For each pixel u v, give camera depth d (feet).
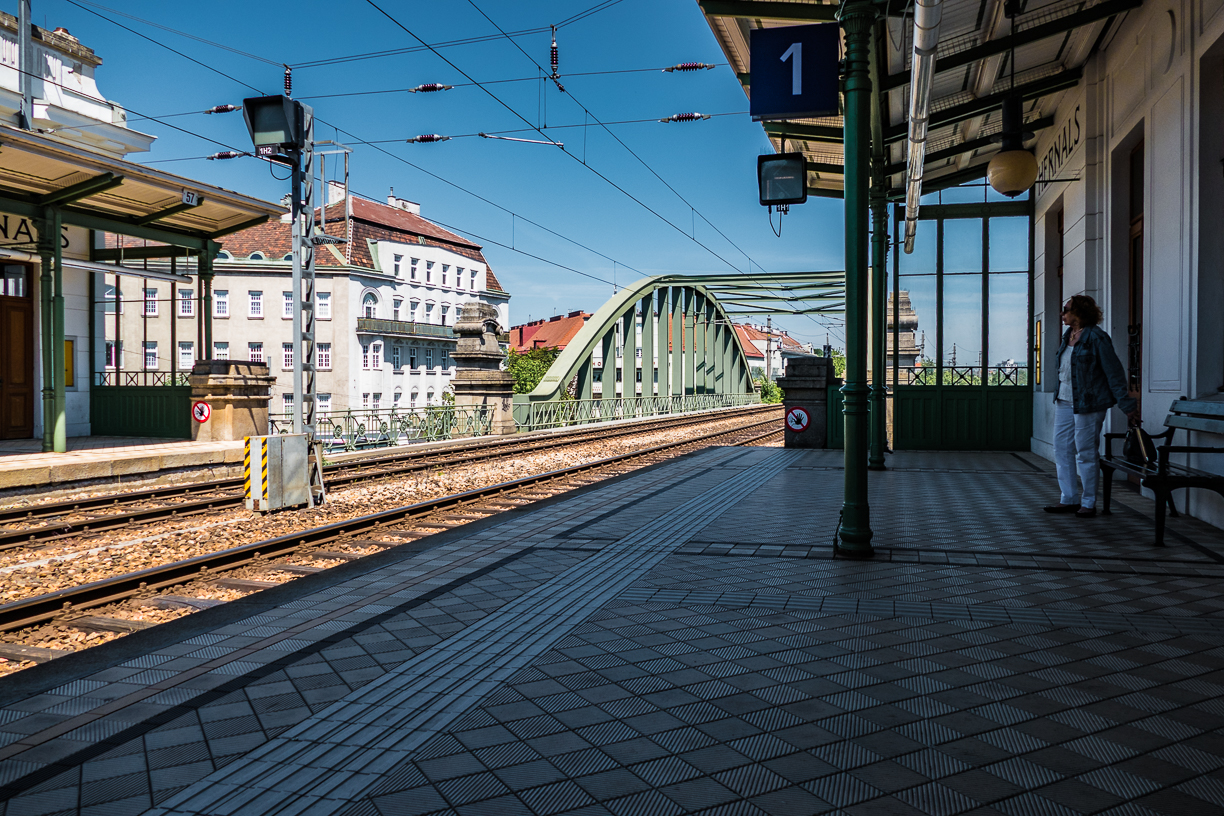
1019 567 16.98
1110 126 31.22
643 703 9.88
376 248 177.27
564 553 19.51
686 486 32.48
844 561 17.89
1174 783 7.70
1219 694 9.90
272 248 169.68
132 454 37.99
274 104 29.14
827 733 8.93
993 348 47.39
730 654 11.69
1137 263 30.17
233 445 43.01
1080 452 23.34
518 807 7.39
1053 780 7.78
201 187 41.29
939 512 24.61
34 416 51.49
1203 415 20.39
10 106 49.21
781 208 23.02
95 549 22.57
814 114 18.75
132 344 155.53
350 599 15.43
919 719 9.27
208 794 7.77
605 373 103.14
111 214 44.24
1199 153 22.56
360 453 49.29
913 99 23.82
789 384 51.49
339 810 7.38
